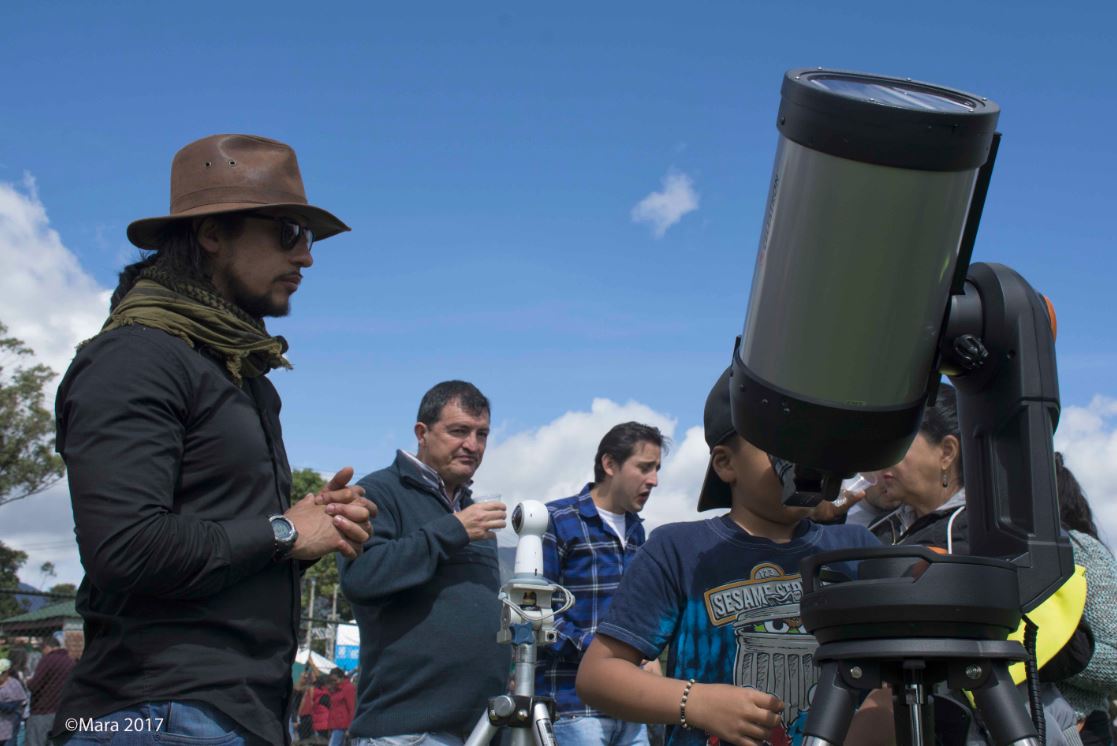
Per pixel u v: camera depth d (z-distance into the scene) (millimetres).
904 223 1169
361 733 3072
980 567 1126
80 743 1743
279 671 1897
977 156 1170
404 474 3355
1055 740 1930
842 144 1145
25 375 23516
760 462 1905
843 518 2213
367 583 2984
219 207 2033
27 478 23078
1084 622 2031
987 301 1379
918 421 1325
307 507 1968
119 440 1722
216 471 1871
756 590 1924
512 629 2352
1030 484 1319
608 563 3914
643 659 1909
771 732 1678
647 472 4023
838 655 1151
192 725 1738
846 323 1216
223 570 1765
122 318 1897
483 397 3592
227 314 1996
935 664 1185
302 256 2164
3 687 9219
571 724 3672
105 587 1686
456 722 3035
